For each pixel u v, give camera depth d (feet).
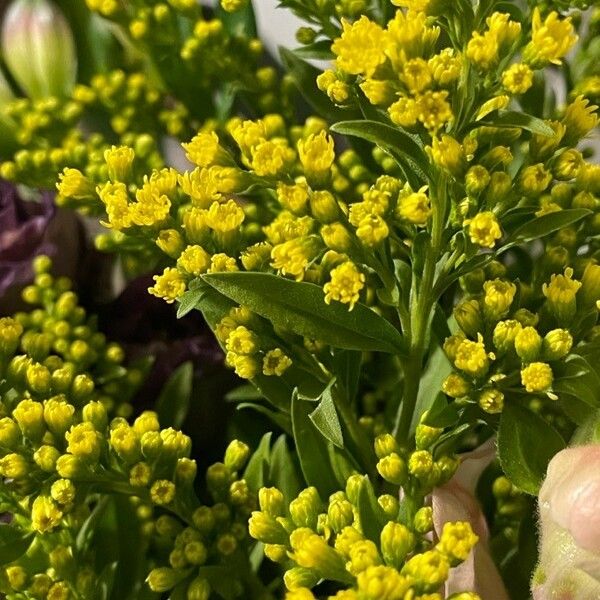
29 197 1.00
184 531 0.64
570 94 0.77
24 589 0.63
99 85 0.89
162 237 0.59
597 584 0.50
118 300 0.86
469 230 0.55
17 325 0.65
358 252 0.57
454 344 0.58
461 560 0.49
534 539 0.68
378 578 0.46
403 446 0.64
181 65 0.90
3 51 0.96
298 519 0.56
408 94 0.51
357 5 0.74
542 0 0.67
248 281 0.56
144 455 0.61
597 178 0.62
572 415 0.59
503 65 0.56
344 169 0.82
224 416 0.87
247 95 0.88
